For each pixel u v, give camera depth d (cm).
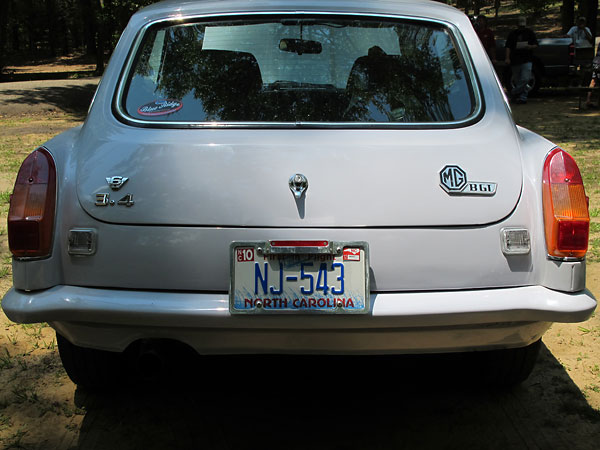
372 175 227
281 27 278
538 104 1538
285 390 307
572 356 340
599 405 291
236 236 223
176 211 226
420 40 279
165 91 260
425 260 225
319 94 256
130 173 232
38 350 347
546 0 3731
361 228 223
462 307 221
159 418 281
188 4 294
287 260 221
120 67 270
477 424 277
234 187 226
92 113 258
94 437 266
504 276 230
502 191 232
